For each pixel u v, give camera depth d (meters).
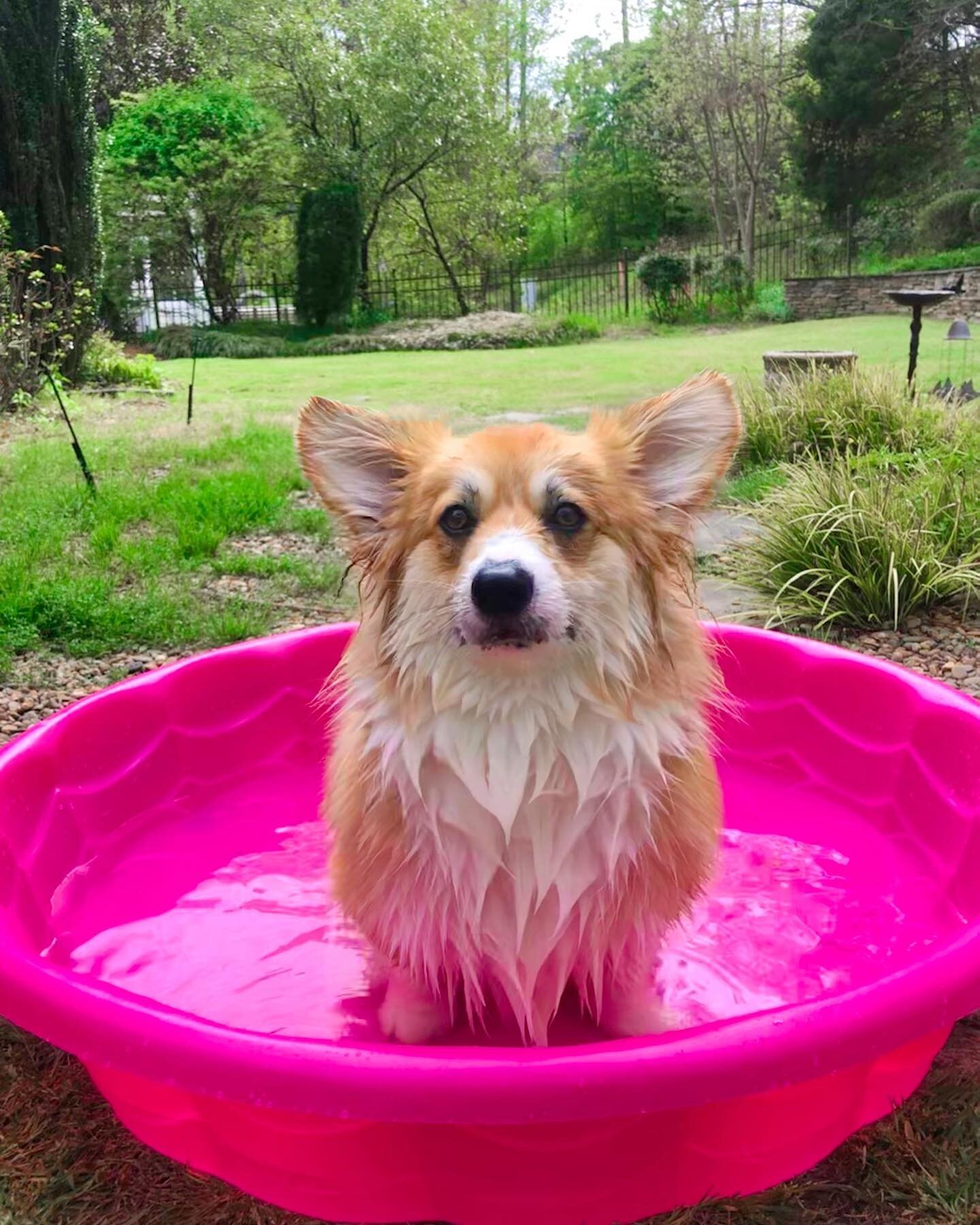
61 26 3.69
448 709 0.64
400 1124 0.53
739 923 0.85
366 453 0.72
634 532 0.68
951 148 8.48
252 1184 0.58
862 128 8.63
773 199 9.78
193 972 0.80
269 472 2.43
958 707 0.91
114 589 1.69
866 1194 0.59
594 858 0.66
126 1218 0.58
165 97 7.20
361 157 7.80
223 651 1.11
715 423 0.68
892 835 0.97
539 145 11.43
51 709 1.30
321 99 7.77
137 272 7.10
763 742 1.14
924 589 1.51
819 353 2.71
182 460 2.56
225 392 4.18
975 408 2.19
